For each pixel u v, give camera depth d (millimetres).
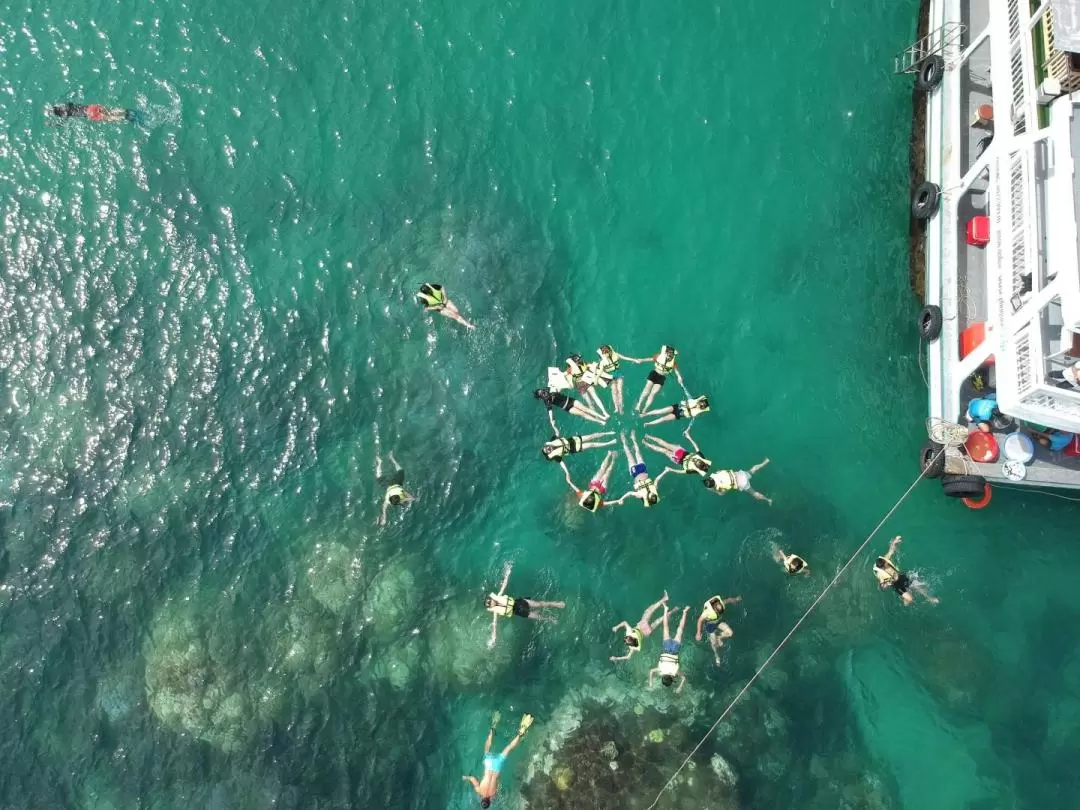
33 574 19891
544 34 23312
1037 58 18406
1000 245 19125
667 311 22438
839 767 20000
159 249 21656
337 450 21188
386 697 19938
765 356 22344
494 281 22125
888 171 23203
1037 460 20797
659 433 21641
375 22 22984
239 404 21188
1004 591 21297
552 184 22781
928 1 23016
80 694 19281
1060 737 20469
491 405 21734
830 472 21891
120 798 18812
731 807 19172
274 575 20359
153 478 20641
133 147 21953
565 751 19625
